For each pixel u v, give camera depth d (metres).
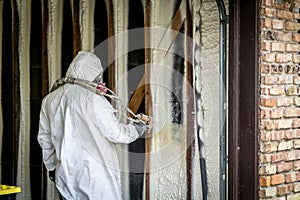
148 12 4.64
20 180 5.28
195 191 4.60
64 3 5.01
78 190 4.11
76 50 4.93
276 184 4.40
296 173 4.56
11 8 5.33
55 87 4.27
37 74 5.19
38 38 5.18
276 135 4.38
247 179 4.27
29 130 5.24
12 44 5.33
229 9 4.32
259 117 4.27
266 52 4.29
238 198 4.32
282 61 4.41
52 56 5.08
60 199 4.24
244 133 4.28
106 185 4.14
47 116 4.25
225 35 4.38
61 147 4.09
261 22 4.26
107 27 4.79
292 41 4.50
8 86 5.38
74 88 4.11
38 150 5.18
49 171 4.42
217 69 4.45
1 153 5.42
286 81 4.45
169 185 4.68
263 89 4.28
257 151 4.25
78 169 4.08
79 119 4.05
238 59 4.30
